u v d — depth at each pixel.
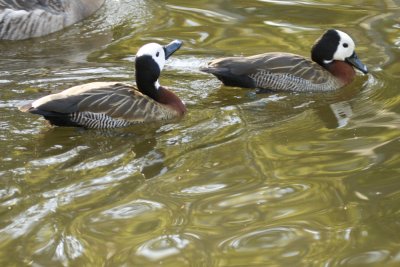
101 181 12.79
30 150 13.80
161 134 14.59
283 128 14.72
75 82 16.70
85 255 10.80
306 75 16.78
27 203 12.09
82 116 14.65
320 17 20.52
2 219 11.66
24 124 14.70
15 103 15.55
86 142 14.22
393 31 19.42
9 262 10.66
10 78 16.84
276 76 16.64
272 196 12.23
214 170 13.10
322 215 11.72
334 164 13.18
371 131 14.44
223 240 11.12
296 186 12.52
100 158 13.60
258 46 18.81
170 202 12.11
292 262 10.62
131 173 13.04
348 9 21.03
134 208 11.95
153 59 15.49
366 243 11.01
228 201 12.12
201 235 11.23
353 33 19.42
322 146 13.88
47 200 12.17
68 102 14.54
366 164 13.15
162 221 11.59
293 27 19.95
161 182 12.73
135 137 14.50
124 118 14.92
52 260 10.71
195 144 14.12
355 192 12.33
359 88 16.80
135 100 15.15
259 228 11.39
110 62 17.84
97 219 11.66
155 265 10.60
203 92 16.48
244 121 15.05
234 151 13.77
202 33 19.62
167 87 16.62
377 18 20.28
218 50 18.58
